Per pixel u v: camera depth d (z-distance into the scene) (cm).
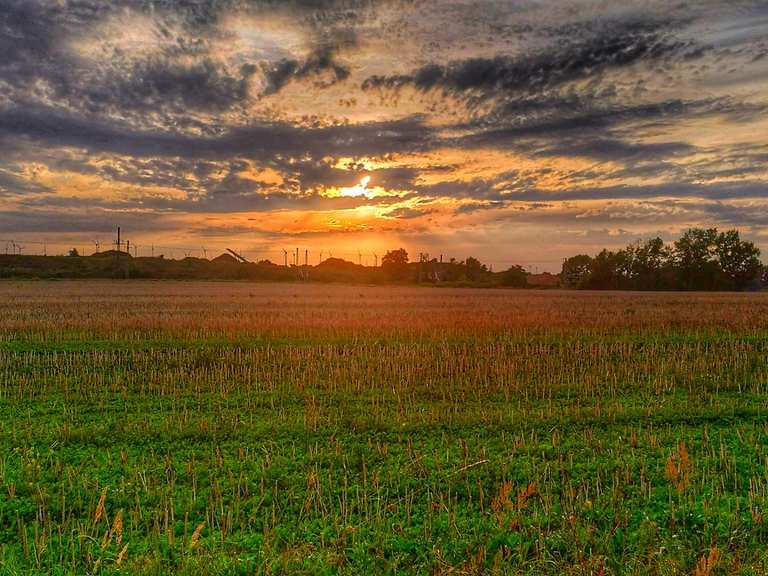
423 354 2147
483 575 640
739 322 3181
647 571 643
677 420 1270
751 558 671
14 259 12850
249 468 971
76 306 4125
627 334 2792
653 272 12188
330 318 3331
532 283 14875
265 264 16488
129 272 11962
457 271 15138
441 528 746
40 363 1956
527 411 1345
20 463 975
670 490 848
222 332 2720
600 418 1273
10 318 3159
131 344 2386
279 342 2484
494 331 2839
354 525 756
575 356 2130
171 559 678
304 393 1529
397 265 15912
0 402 1427
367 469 969
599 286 12550
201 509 816
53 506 809
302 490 881
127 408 1387
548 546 701
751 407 1366
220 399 1471
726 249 11519
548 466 946
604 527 751
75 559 670
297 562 663
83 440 1118
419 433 1179
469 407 1396
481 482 898
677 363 1917
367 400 1466
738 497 827
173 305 4344
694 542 713
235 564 655
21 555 683
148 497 841
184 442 1113
